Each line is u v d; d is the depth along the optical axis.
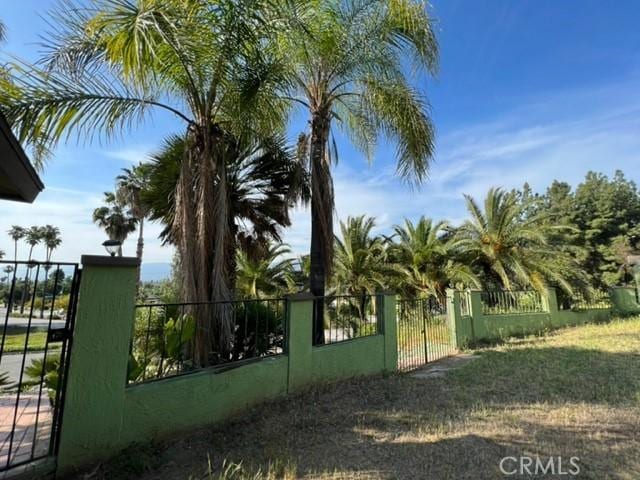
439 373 6.09
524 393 4.69
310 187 6.51
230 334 4.44
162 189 6.15
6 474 2.39
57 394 2.66
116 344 2.92
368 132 7.30
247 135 5.20
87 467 2.67
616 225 23.00
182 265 4.43
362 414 4.01
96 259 2.83
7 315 2.56
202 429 3.47
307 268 15.20
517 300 10.72
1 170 2.50
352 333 6.21
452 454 3.01
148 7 3.76
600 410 3.98
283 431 3.53
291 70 5.58
